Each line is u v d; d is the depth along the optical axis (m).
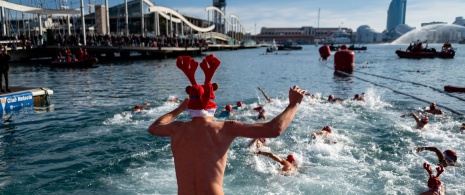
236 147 8.88
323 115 12.55
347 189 6.41
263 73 32.00
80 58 38.31
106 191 6.31
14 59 46.09
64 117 12.27
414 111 13.23
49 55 51.22
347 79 26.38
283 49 121.06
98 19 94.19
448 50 49.88
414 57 51.66
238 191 6.38
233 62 50.09
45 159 7.95
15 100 14.02
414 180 6.77
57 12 50.03
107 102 15.61
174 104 14.98
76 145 8.98
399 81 24.31
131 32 121.88
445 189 6.35
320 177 6.98
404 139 9.50
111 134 9.98
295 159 7.92
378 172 7.20
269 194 6.23
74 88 20.64
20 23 80.44
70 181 6.75
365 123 11.34
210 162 2.16
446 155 7.64
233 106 14.52
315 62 49.22
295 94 2.21
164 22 124.62
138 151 8.52
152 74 29.92
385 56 63.66
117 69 35.19
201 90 2.26
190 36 96.44
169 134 2.38
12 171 7.23
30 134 10.02
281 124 2.03
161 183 6.64
